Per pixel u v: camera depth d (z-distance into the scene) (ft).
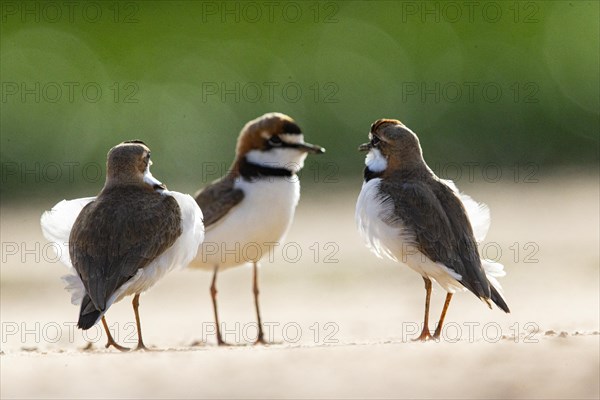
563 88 111.34
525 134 109.40
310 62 112.98
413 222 37.63
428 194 38.27
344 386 25.45
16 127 100.63
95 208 36.45
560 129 109.09
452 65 113.80
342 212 83.51
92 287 34.45
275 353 30.30
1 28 109.70
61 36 111.14
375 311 49.14
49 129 101.30
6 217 85.46
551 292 51.01
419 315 47.14
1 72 105.40
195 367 28.30
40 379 27.07
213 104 107.65
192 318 50.39
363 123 108.47
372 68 112.88
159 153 103.76
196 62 111.34
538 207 82.38
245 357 29.71
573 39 115.85
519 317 43.65
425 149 108.37
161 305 55.11
